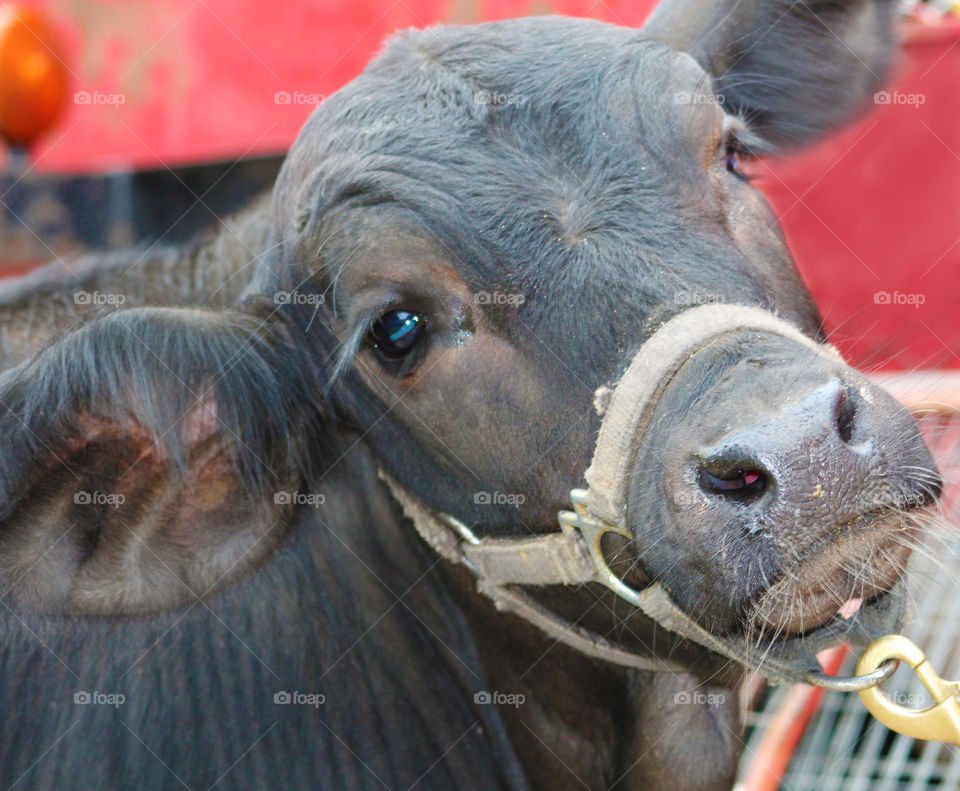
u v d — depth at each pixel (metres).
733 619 4.07
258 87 12.10
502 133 4.55
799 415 3.69
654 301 4.21
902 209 9.30
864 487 3.77
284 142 11.77
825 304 9.73
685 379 4.04
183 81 12.41
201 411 4.76
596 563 4.61
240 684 5.19
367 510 5.68
